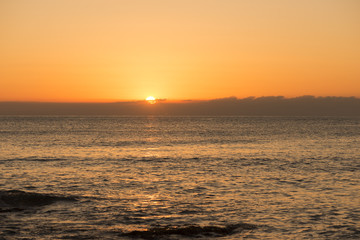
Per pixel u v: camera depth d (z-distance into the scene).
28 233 17.83
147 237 17.25
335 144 76.50
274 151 61.66
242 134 117.19
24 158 49.84
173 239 17.03
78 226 19.02
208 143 79.50
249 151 61.72
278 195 26.70
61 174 36.31
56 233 17.88
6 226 18.75
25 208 22.09
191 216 21.16
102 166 42.50
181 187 29.86
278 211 22.17
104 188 29.42
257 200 25.08
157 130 149.00
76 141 83.94
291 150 63.47
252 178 34.22
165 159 49.97
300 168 40.94
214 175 36.03
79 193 27.39
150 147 69.75
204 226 18.47
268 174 36.62
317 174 36.50
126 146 71.88
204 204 23.95
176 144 76.94
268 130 148.75
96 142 81.56
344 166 42.53
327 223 19.75
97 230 18.38
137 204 23.89
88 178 34.09
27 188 29.31
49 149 63.94
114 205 23.55
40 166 42.00
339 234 18.00
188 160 48.88
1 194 23.08
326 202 24.42
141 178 34.22
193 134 117.50
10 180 32.78
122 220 20.27
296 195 26.67
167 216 21.14
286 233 18.14
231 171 38.75
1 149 63.25
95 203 23.97
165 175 36.06
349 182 31.98
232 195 26.73
